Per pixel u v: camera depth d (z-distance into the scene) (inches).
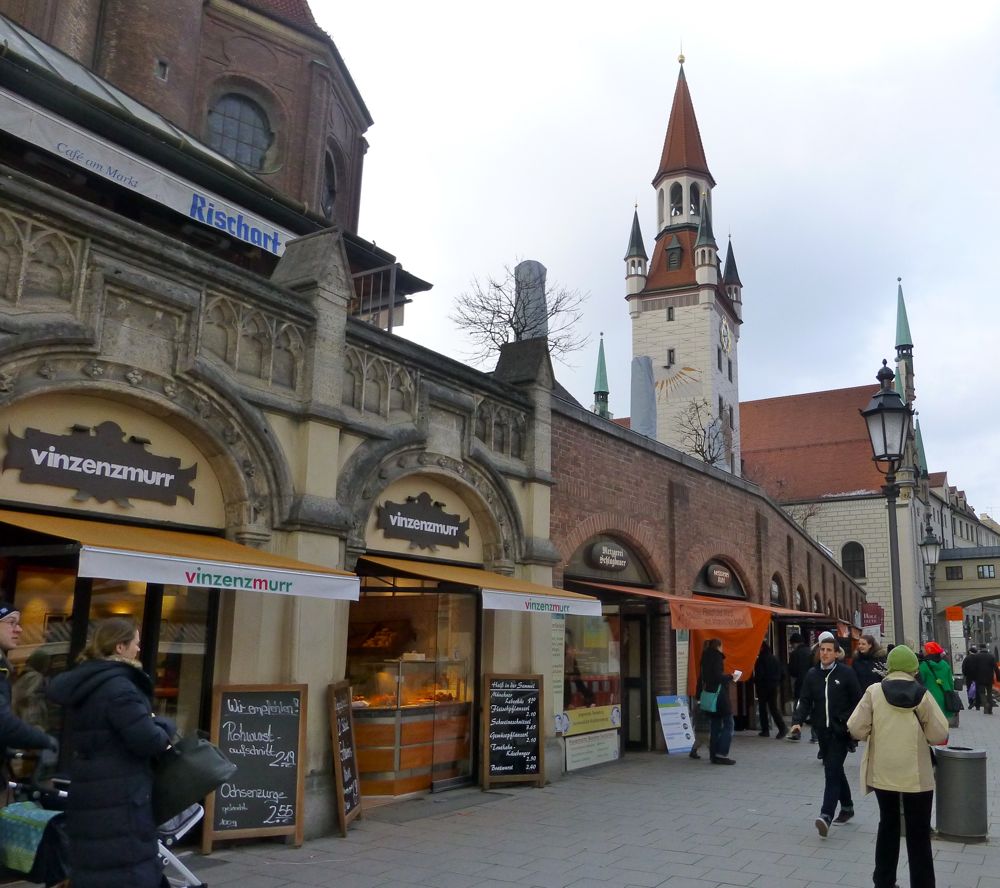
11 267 261.3
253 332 336.8
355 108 1050.7
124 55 799.1
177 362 304.7
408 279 646.5
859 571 2650.1
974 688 1093.8
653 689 604.1
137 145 442.0
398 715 403.5
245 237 490.3
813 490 2805.1
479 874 275.9
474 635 454.3
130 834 156.9
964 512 4045.3
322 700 340.2
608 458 571.5
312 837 322.0
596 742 524.4
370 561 380.2
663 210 2999.5
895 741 252.7
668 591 630.5
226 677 315.6
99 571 223.3
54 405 276.5
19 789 200.7
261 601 327.9
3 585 281.3
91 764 158.9
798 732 639.1
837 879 273.9
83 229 278.7
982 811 331.3
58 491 275.4
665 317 2819.9
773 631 890.7
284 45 930.1
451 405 430.6
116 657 169.5
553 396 514.6
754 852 309.0
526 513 483.8
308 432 347.6
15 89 394.0
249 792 301.1
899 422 451.8
